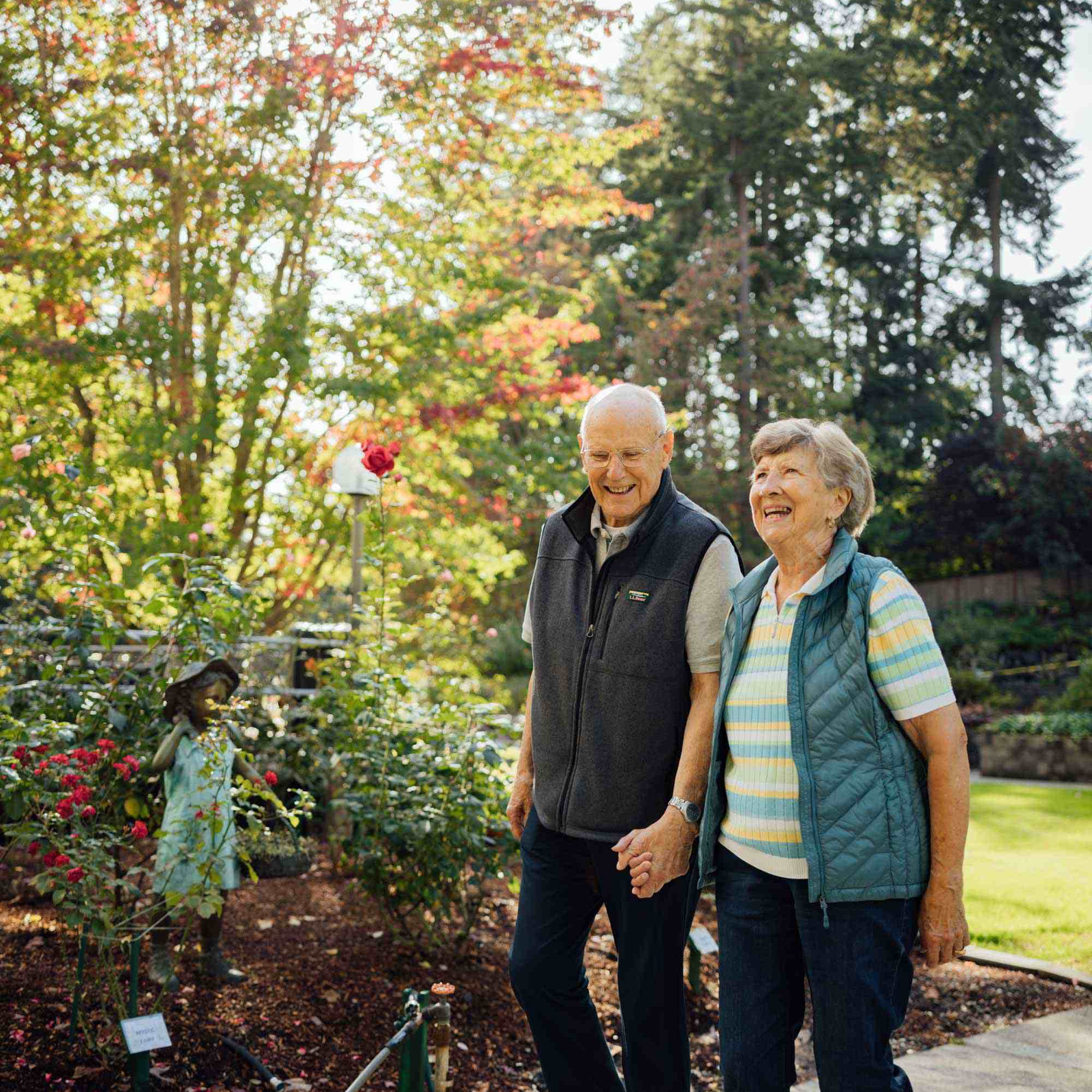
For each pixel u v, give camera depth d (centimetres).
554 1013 275
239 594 407
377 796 416
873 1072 213
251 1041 331
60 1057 303
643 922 258
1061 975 454
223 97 706
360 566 602
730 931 234
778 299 2570
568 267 2200
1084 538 2553
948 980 454
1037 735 1377
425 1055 261
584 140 794
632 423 259
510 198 809
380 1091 313
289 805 537
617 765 261
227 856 365
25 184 629
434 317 750
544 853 278
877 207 3203
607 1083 280
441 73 712
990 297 3100
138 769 376
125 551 653
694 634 258
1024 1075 349
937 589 2664
